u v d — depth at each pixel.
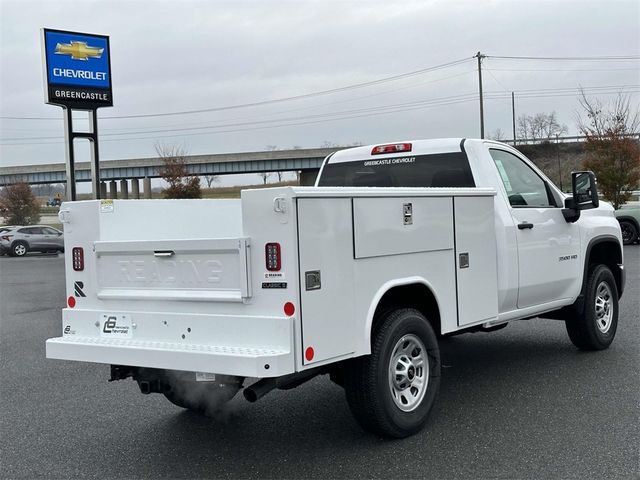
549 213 6.83
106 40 27.62
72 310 5.09
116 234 5.14
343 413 5.77
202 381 4.57
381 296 4.72
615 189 28.81
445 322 5.36
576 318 7.45
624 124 29.09
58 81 26.53
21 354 8.74
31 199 67.81
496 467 4.43
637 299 11.12
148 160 74.50
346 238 4.46
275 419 5.66
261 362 4.00
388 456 4.70
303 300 4.15
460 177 6.35
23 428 5.64
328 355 4.32
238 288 4.30
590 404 5.70
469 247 5.62
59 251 35.97
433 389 5.23
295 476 4.41
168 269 4.64
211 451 4.96
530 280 6.46
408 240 4.98
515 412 5.57
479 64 52.47
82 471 4.68
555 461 4.50
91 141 27.72
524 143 72.75
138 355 4.48
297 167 71.06
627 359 7.25
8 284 18.72
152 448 5.08
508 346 8.14
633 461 4.46
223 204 5.93
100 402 6.38
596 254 7.95
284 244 4.12
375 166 6.98
